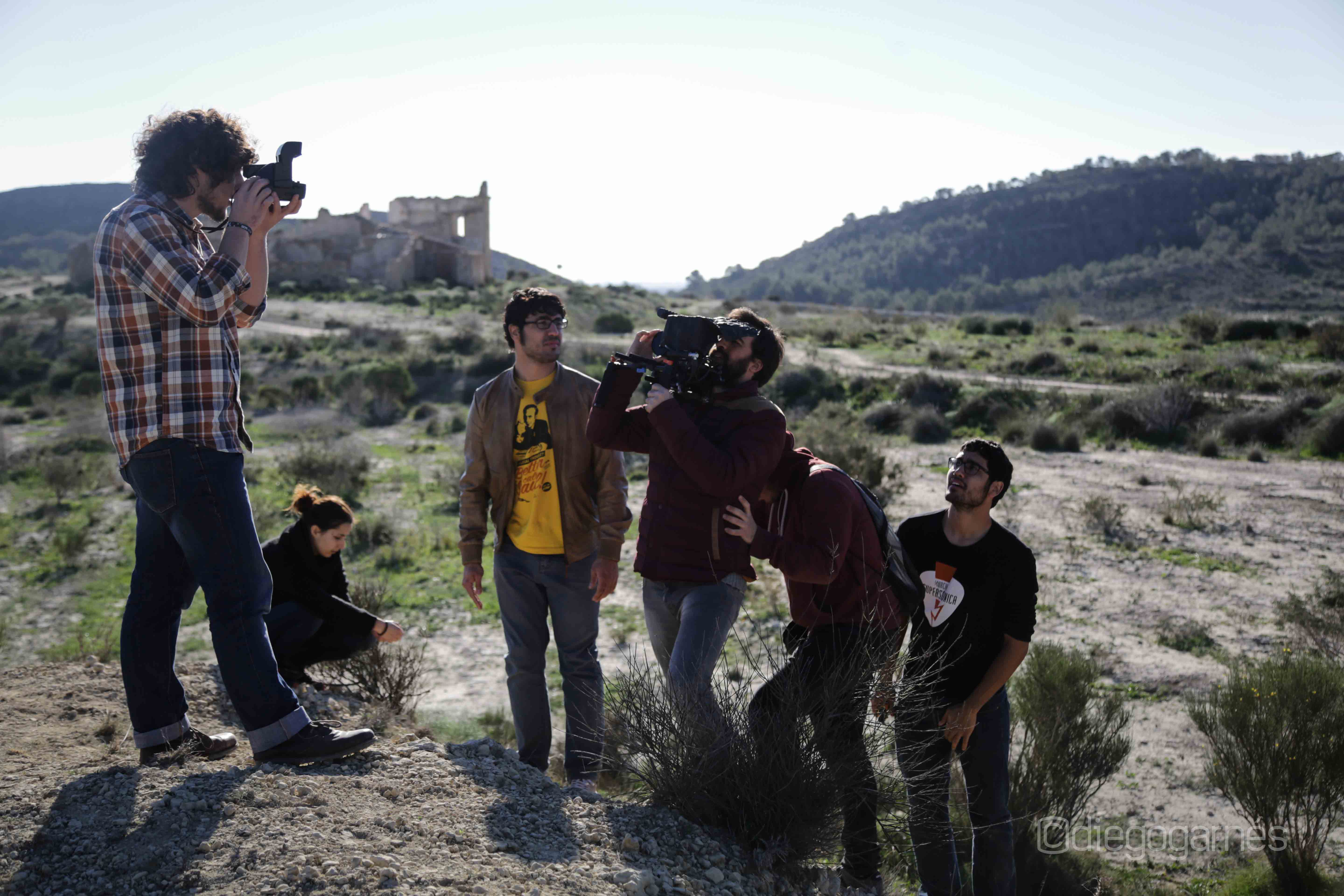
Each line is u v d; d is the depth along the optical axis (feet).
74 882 7.33
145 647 9.64
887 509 52.06
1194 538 43.60
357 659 17.40
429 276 256.73
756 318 10.89
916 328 153.69
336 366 128.06
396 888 7.29
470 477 12.79
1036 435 69.72
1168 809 19.70
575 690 12.45
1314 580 36.60
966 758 11.19
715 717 9.66
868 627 10.25
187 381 8.55
